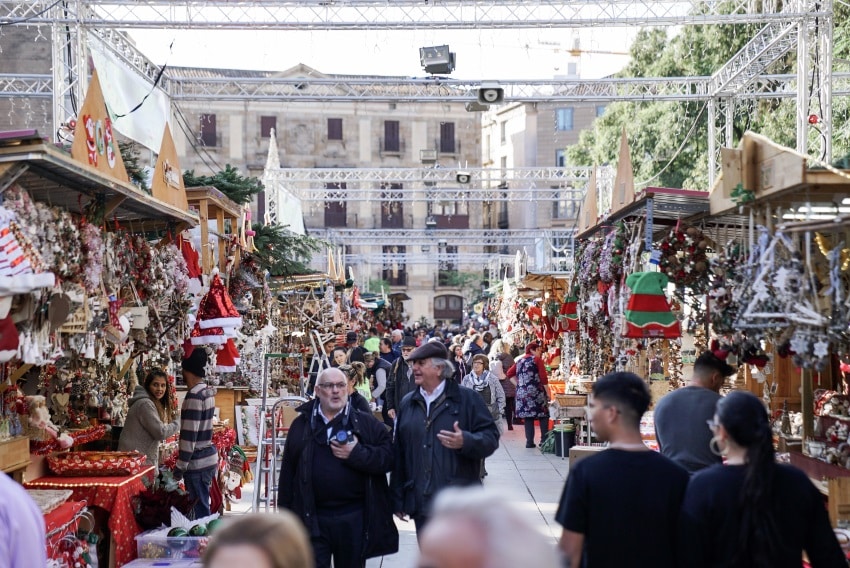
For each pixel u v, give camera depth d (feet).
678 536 12.82
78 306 19.04
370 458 19.34
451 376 20.11
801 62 45.39
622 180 26.76
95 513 22.86
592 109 184.03
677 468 13.21
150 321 25.62
